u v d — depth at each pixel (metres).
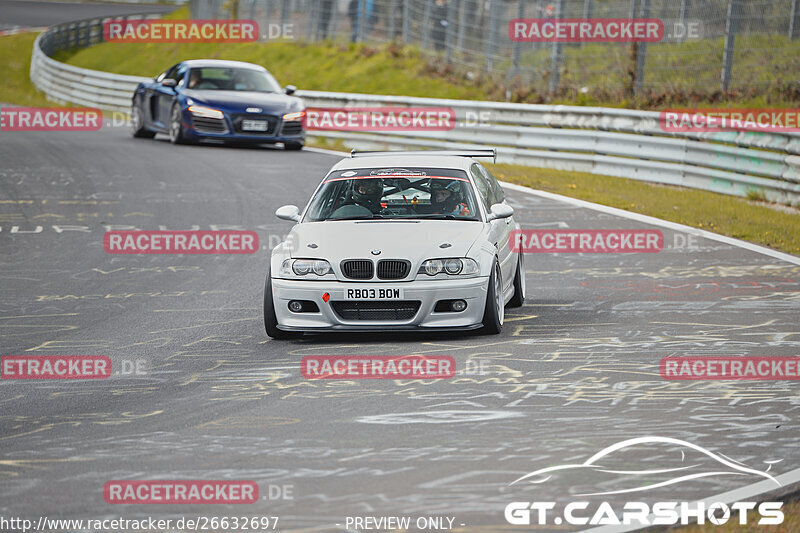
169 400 25.05
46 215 54.59
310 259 31.09
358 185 34.81
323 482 18.94
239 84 83.31
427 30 122.75
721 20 92.81
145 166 70.19
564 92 97.25
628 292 38.72
